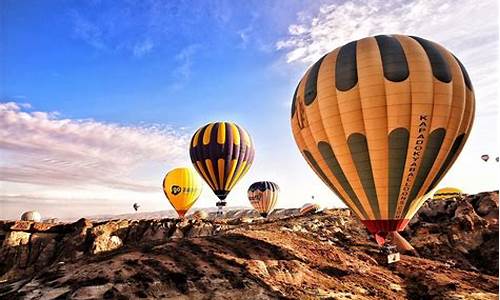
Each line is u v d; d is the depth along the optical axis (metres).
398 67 30.92
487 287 35.34
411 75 30.61
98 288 23.83
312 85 34.25
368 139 31.38
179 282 26.59
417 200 32.75
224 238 38.88
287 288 29.31
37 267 64.81
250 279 29.08
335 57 33.69
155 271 27.20
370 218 33.34
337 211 71.19
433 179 32.41
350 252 44.06
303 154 37.59
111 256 30.31
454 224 55.75
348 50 33.34
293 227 55.16
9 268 64.88
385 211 32.59
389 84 30.66
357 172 32.38
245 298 26.61
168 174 77.44
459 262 49.09
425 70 30.83
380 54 31.73
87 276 25.50
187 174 76.62
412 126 30.72
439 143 31.23
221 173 59.28
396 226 32.81
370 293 31.58
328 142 33.38
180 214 77.38
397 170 31.41
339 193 34.81
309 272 33.59
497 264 47.91
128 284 24.81
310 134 34.81
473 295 32.31
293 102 38.22
